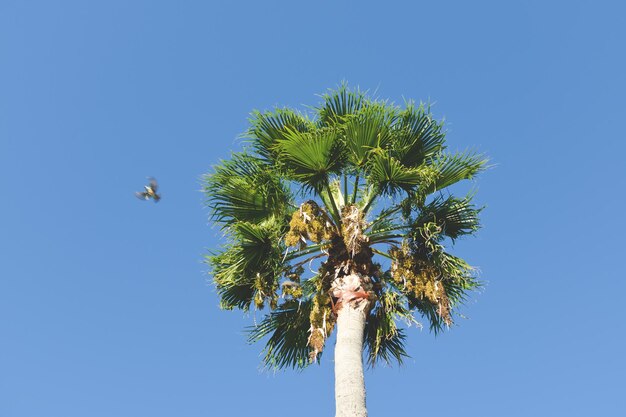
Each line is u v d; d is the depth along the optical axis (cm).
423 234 1235
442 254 1220
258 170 1291
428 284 1204
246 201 1308
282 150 1238
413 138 1269
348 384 1078
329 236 1205
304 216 1198
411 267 1216
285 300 1335
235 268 1265
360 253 1204
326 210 1272
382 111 1230
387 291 1253
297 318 1330
